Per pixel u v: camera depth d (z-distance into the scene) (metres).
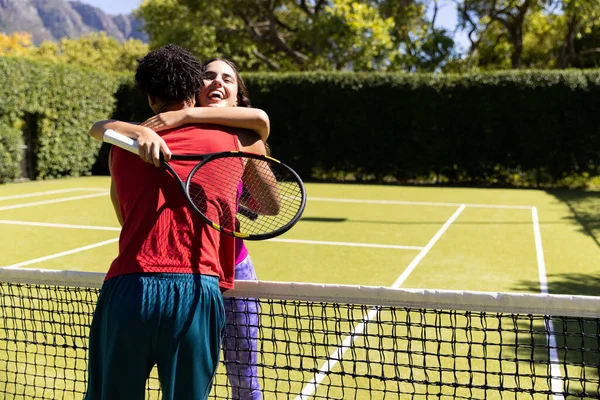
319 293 2.56
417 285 6.84
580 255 8.39
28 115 17.55
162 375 2.08
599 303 2.29
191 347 2.08
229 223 2.30
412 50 27.67
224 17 32.12
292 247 8.98
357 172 18.50
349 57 25.92
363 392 3.82
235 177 2.34
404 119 17.77
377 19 25.38
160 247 2.12
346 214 12.29
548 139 16.73
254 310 2.87
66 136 18.42
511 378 4.05
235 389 2.82
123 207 2.28
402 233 10.16
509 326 5.16
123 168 2.29
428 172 17.81
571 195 15.43
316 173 19.05
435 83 17.44
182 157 2.24
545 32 34.56
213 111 2.39
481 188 17.03
